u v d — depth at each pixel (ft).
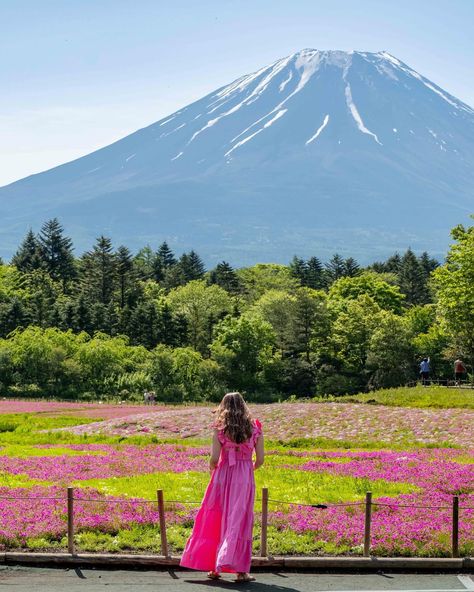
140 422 158.71
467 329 269.64
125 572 47.19
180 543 52.65
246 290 606.14
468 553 51.29
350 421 150.82
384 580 45.96
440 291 277.03
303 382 374.84
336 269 608.60
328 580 45.80
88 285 507.30
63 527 55.67
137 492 72.59
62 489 72.33
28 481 80.64
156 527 57.47
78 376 348.79
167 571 47.52
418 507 60.70
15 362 344.90
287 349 390.01
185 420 159.12
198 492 73.36
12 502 65.10
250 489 44.19
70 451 112.98
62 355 349.00
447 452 113.50
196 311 467.52
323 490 76.18
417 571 48.62
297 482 81.66
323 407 164.76
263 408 169.07
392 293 482.69
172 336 437.58
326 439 136.56
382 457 105.70
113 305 460.55
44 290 490.90
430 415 150.71
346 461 101.96
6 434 145.69
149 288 563.48
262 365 371.35
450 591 43.01
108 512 60.70
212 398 355.56
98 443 130.52
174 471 89.10
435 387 195.21
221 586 43.65
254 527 57.06
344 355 386.52
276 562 48.34
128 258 515.50
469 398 172.24
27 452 111.04
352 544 53.21
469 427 139.13
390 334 362.74
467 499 70.69
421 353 372.38
